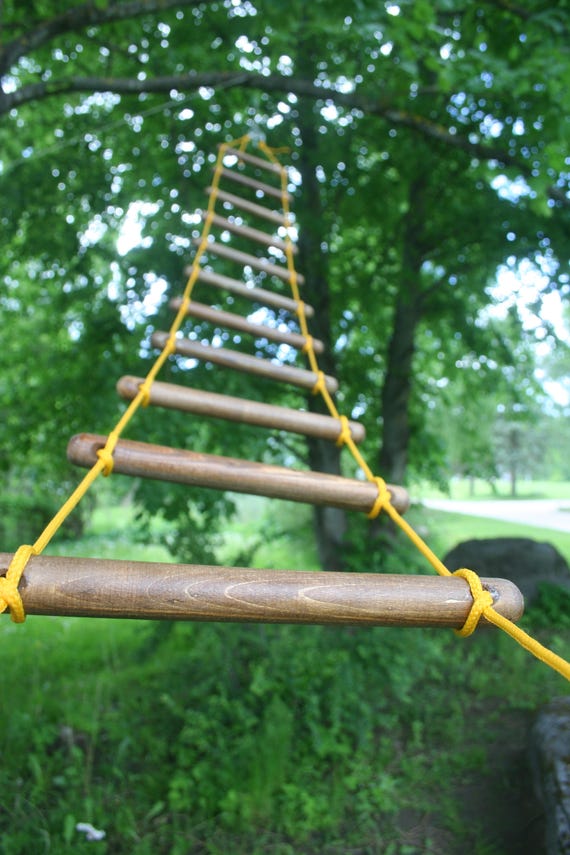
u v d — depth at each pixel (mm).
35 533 11500
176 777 3348
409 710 4242
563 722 3197
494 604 983
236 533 13039
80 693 4426
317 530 6777
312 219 5797
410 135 5406
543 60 3270
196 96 4578
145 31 4707
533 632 5719
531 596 6344
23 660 5109
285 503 10664
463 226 6102
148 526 5023
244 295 3303
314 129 6043
